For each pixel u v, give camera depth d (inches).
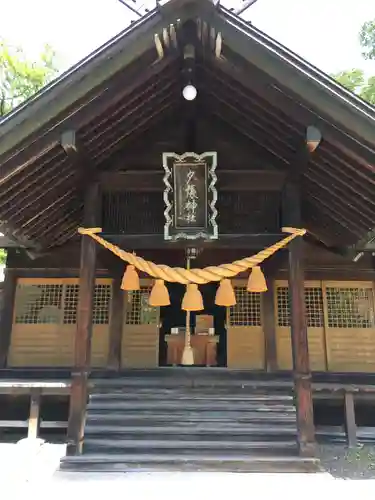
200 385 348.8
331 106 195.0
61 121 207.3
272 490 188.7
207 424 289.1
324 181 244.8
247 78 212.1
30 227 285.9
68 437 222.8
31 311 406.0
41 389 347.9
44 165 225.8
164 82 238.2
